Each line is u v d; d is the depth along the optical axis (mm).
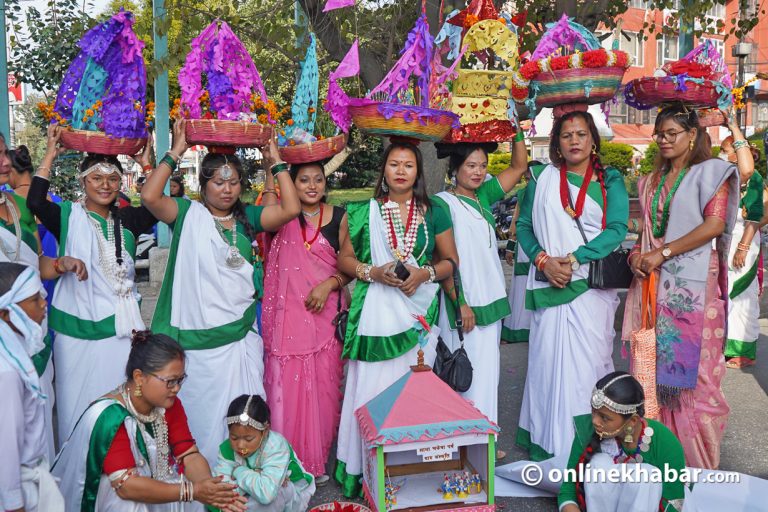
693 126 4070
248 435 3324
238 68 3822
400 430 3371
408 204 4086
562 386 4184
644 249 4309
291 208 3844
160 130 9094
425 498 3590
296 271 4059
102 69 3783
